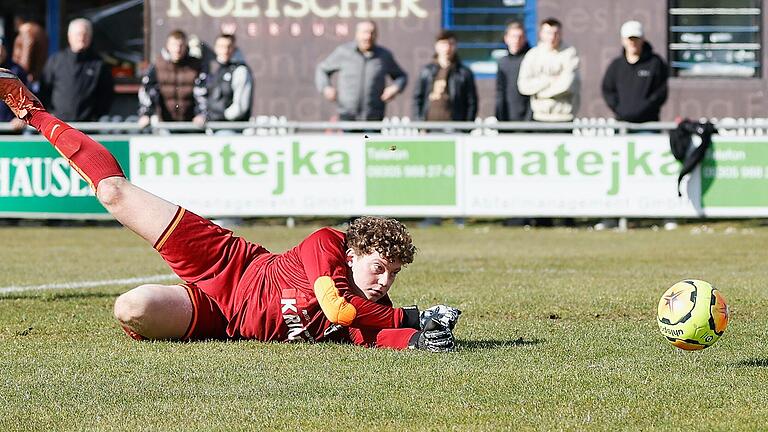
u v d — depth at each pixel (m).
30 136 52.03
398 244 20.62
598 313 26.20
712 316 19.53
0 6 75.94
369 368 19.00
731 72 68.06
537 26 67.00
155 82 53.03
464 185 52.12
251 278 21.44
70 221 56.59
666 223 55.88
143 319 21.34
